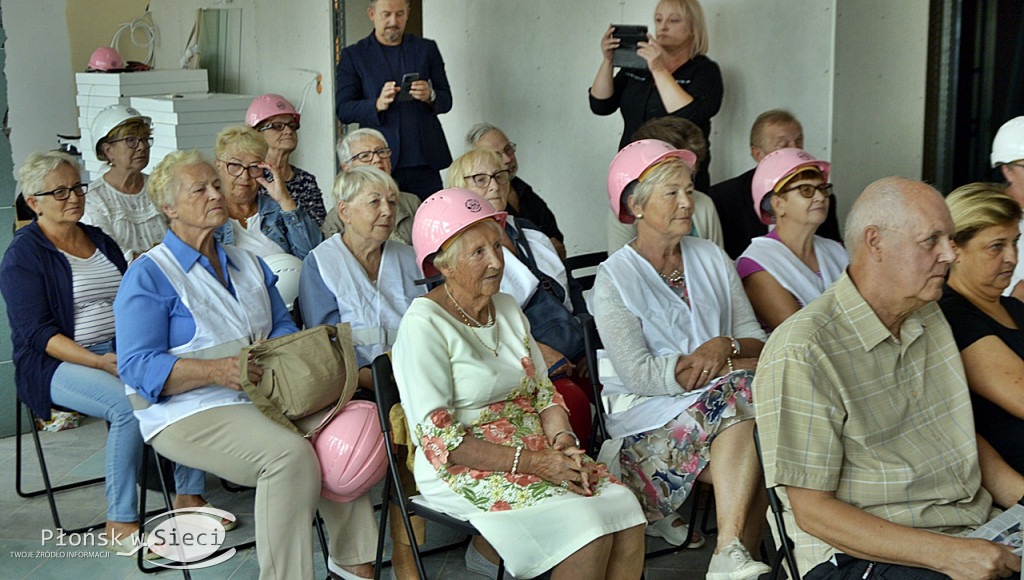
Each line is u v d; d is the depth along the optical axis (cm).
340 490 329
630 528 280
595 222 692
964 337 269
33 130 1086
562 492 278
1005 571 223
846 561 244
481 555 354
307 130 878
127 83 870
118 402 371
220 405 331
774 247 375
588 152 684
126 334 327
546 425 307
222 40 978
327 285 375
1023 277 365
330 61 834
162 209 338
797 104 554
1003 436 272
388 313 381
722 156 604
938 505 250
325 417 333
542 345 378
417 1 906
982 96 543
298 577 321
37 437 397
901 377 251
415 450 299
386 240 401
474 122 768
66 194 392
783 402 241
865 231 245
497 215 297
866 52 537
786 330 248
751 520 313
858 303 247
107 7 1102
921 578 232
